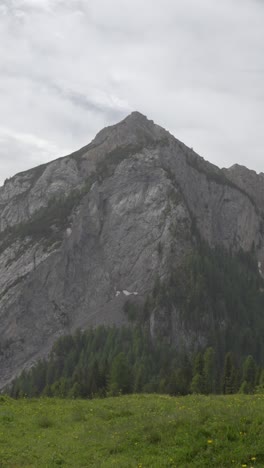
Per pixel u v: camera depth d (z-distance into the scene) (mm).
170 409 25781
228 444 18000
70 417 26406
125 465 17906
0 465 18859
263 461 16844
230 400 26844
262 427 18594
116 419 25359
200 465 17188
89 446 21000
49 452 20609
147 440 20141
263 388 33562
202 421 20359
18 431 24109
